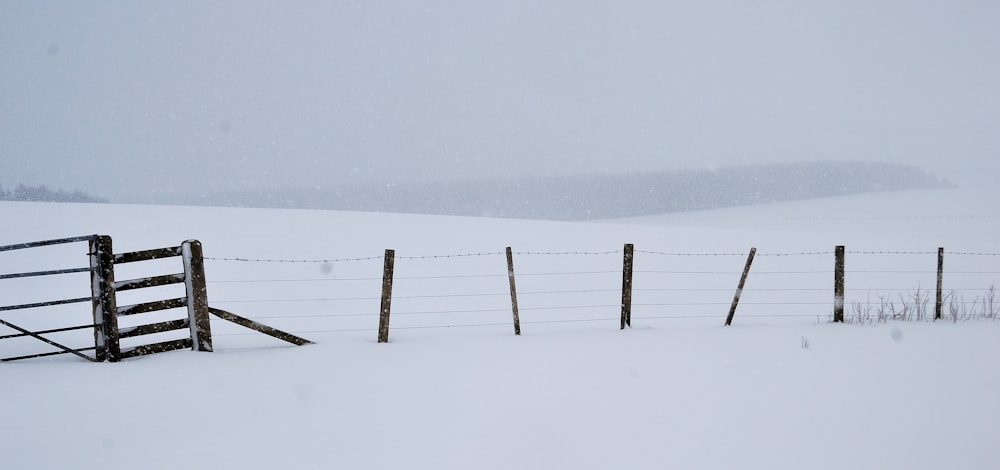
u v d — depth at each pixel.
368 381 5.98
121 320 11.16
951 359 6.75
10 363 7.02
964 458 4.02
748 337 8.05
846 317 10.05
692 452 4.08
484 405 5.15
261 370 6.48
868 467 3.87
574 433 4.45
